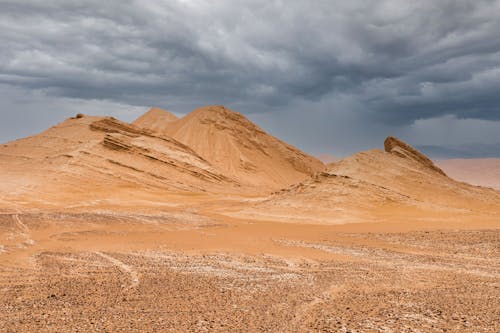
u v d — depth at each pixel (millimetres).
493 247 23500
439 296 13500
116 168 69000
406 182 48906
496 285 15281
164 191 67938
